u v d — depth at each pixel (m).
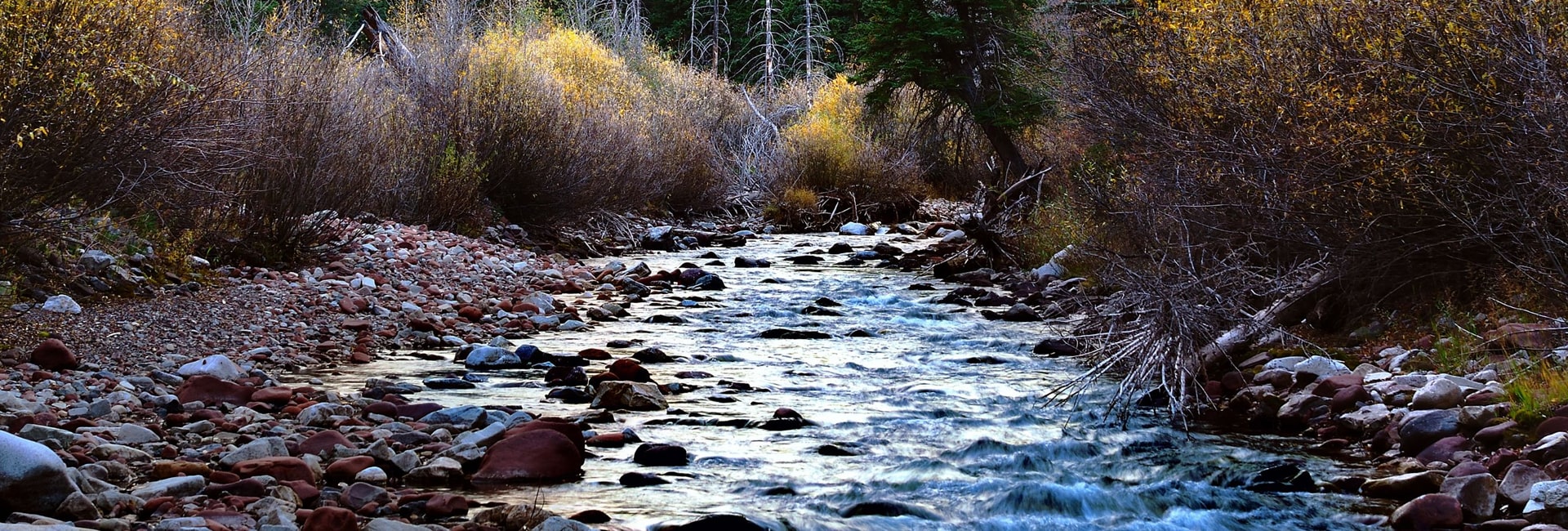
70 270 7.68
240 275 9.23
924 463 5.06
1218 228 7.43
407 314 8.98
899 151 22.91
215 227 9.55
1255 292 7.43
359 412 5.72
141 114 7.40
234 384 5.92
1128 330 6.84
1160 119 8.87
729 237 17.62
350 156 11.67
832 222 20.72
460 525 3.96
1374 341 6.87
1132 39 9.64
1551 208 5.82
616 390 6.09
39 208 7.11
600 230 16.70
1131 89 9.32
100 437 4.78
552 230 15.80
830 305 10.56
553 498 4.44
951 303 10.67
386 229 12.35
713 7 37.44
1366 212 6.73
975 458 5.18
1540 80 5.68
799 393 6.63
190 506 3.96
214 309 8.03
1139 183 8.90
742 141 24.80
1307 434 5.65
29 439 4.59
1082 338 7.73
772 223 20.39
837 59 34.69
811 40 35.38
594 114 17.20
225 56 9.37
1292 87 7.06
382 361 7.46
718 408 6.15
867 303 10.70
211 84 8.32
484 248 12.91
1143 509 4.44
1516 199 5.92
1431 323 6.74
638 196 18.06
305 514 3.97
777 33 35.31
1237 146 7.54
